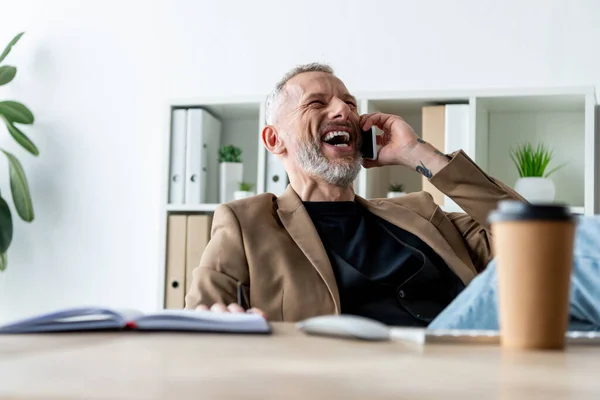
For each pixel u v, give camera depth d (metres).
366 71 3.52
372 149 2.14
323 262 1.84
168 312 0.90
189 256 3.22
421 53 3.46
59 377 0.49
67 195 3.87
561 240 0.70
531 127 3.25
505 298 0.72
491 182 2.01
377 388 0.47
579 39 3.28
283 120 2.18
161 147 3.77
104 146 3.85
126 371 0.52
